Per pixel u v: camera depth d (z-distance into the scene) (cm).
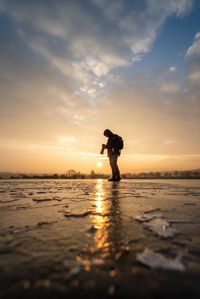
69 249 86
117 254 80
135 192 349
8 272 65
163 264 71
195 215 155
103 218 146
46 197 275
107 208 187
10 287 56
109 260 75
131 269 67
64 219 142
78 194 315
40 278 61
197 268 68
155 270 67
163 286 57
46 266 69
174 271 66
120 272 65
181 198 263
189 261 73
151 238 100
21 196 288
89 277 62
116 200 243
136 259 75
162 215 155
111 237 102
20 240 97
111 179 770
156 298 52
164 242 94
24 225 126
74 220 139
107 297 52
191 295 53
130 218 146
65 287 57
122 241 96
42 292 54
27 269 67
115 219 142
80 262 73
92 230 115
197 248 86
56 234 107
